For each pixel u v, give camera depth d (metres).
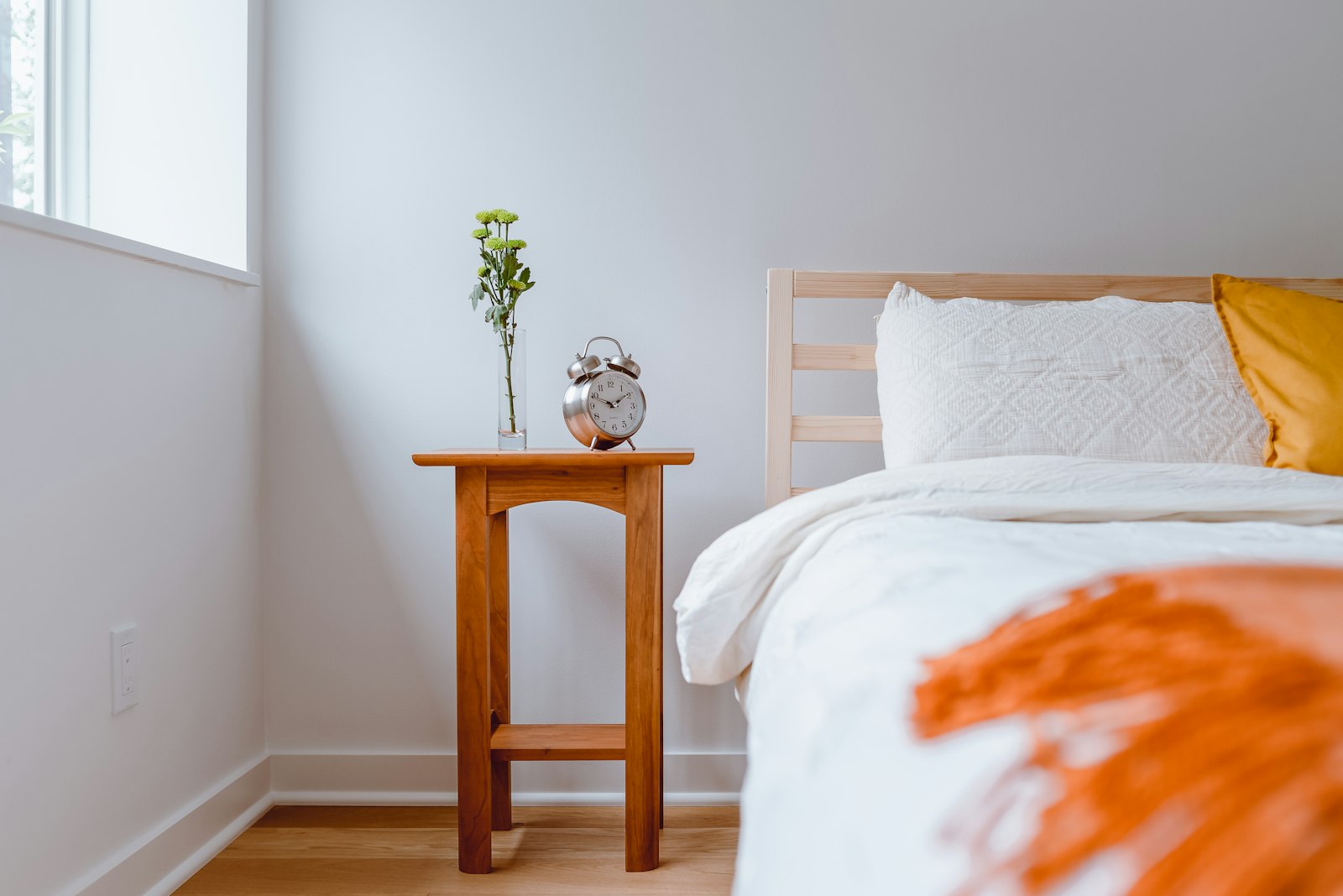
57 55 1.70
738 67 1.86
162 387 1.48
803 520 1.19
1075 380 1.46
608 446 1.62
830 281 1.75
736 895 0.60
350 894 1.45
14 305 1.14
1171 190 1.88
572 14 1.86
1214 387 1.45
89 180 1.77
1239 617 0.46
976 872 0.37
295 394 1.86
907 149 1.87
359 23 1.86
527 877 1.51
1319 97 1.88
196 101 1.78
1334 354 1.38
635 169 1.86
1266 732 0.36
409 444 1.87
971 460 1.28
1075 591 0.55
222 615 1.69
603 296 1.87
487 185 1.86
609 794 1.86
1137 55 1.87
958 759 0.44
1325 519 1.07
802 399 1.89
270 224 1.86
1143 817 0.34
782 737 0.63
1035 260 1.88
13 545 1.14
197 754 1.59
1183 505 1.07
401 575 1.88
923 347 1.52
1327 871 0.29
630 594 1.51
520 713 1.88
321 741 1.87
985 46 1.87
